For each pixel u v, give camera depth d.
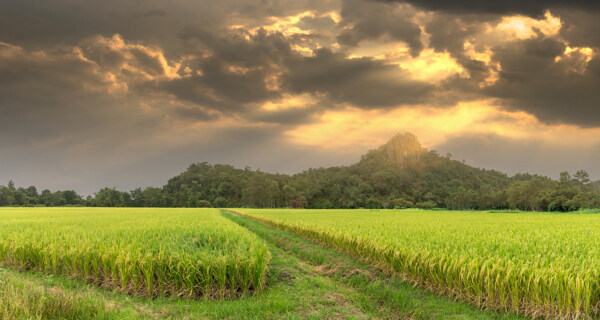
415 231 16.66
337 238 15.65
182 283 8.93
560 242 12.70
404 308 8.54
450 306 8.30
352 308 8.47
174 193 182.75
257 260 9.49
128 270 9.16
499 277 7.95
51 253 10.73
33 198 149.62
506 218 34.44
